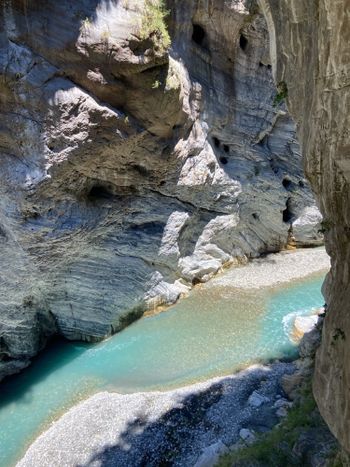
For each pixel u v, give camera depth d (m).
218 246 29.05
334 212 9.14
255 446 14.73
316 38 8.14
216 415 17.86
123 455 16.56
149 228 24.77
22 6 16.34
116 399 19.39
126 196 23.05
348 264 8.72
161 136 22.36
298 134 10.02
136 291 24.72
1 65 16.44
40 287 21.61
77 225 20.78
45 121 17.78
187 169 24.75
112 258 23.47
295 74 9.57
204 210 27.48
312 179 9.64
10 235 19.45
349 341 7.93
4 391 20.66
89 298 23.31
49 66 17.44
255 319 24.52
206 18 24.36
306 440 13.12
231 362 21.25
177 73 21.98
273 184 30.09
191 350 22.44
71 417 18.61
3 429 18.38
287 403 17.61
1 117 17.41
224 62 26.41
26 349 21.73
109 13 17.95
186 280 27.61
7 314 20.52
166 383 20.28
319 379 9.27
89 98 18.52
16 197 18.41
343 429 8.17
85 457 16.64
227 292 27.31
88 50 17.81
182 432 17.27
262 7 10.24
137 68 18.94
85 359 22.56
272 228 31.42
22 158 18.12
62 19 17.14
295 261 30.78
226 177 27.61
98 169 20.66
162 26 19.67
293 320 24.16
